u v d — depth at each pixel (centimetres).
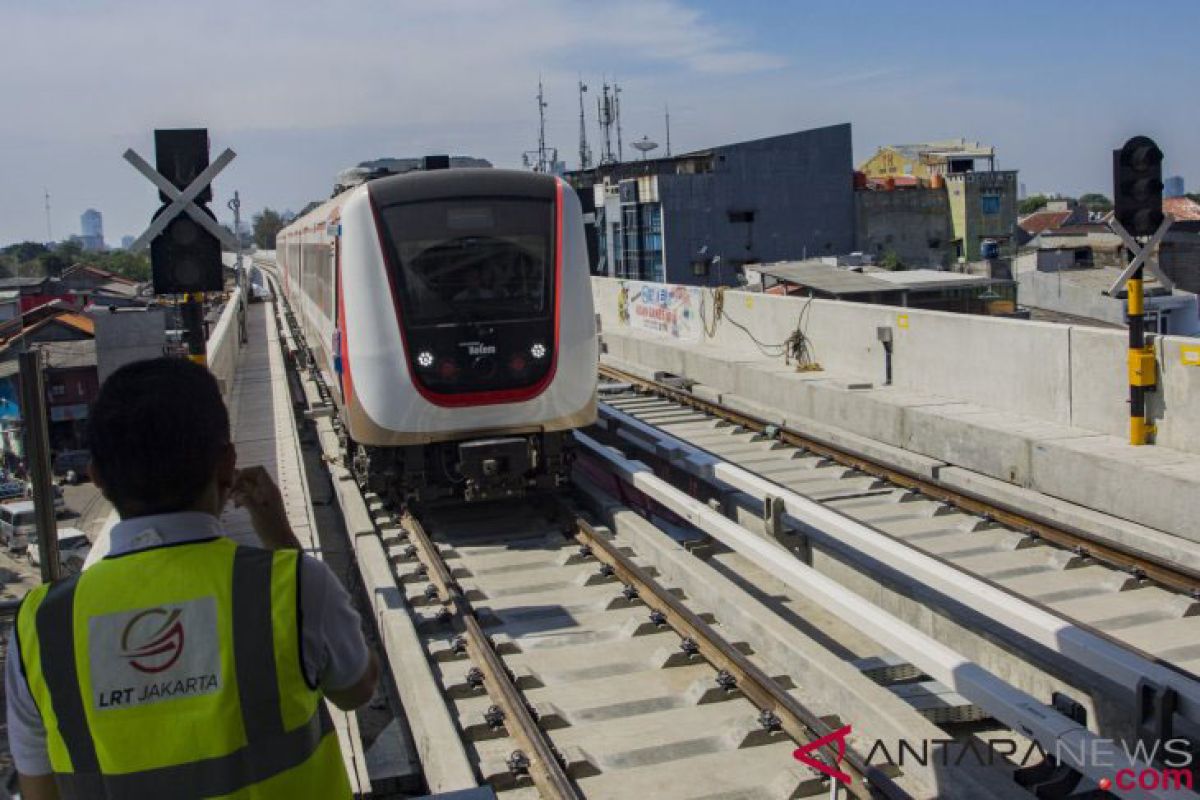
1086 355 1173
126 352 698
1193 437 1042
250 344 2800
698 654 763
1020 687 785
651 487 1060
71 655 220
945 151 8456
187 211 765
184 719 218
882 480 1197
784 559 799
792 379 1608
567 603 889
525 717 642
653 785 596
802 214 5638
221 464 245
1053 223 8219
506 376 1045
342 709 246
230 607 222
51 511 538
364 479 1187
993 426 1208
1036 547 967
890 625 666
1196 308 3703
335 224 1123
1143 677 577
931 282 3394
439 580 909
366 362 1032
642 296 2412
